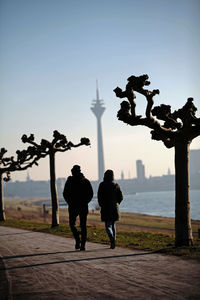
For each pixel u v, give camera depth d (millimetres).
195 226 36781
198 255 8328
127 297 4887
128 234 15562
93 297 4961
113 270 6793
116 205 10133
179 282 5645
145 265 7230
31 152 22984
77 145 21891
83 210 9969
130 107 10719
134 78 9984
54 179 21875
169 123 10727
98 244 11484
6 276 6555
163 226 42375
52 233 16859
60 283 5875
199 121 10234
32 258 8648
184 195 10453
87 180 10070
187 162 10562
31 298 4992
